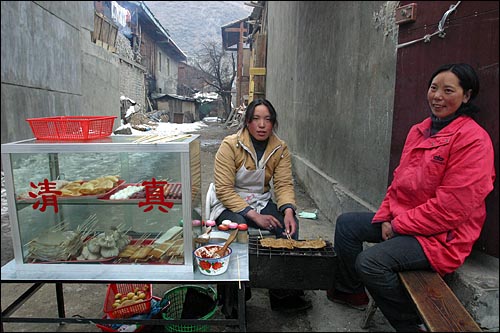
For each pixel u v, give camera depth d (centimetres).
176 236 153
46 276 144
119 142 148
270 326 182
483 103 154
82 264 151
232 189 200
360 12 267
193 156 156
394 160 215
